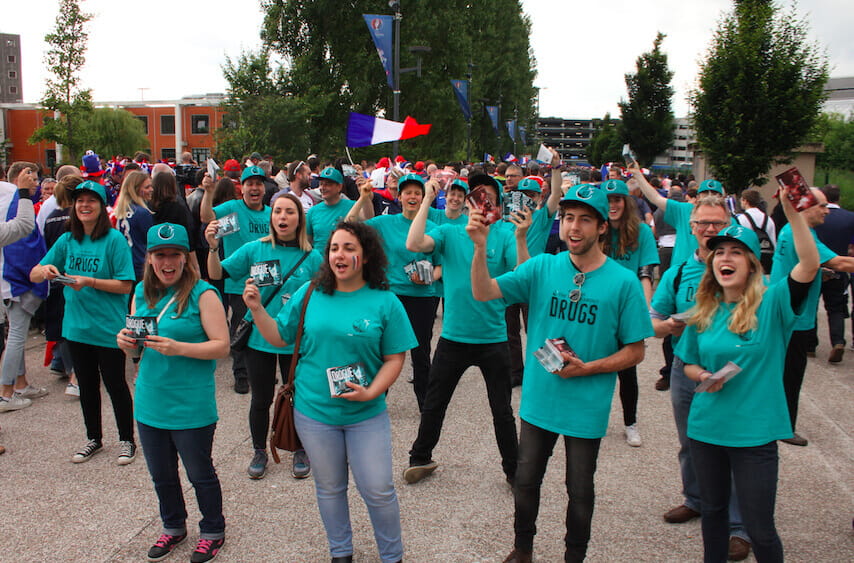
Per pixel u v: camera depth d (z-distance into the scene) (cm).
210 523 368
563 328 326
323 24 3141
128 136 6122
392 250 563
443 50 3328
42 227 711
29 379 684
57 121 3597
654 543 386
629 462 501
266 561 363
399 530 343
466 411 609
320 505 340
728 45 1625
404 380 708
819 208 464
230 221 480
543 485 459
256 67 2573
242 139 2439
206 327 359
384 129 863
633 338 315
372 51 3148
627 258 529
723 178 1655
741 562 367
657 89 4050
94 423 500
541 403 327
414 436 545
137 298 376
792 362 464
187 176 1057
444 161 3478
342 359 330
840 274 775
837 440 551
